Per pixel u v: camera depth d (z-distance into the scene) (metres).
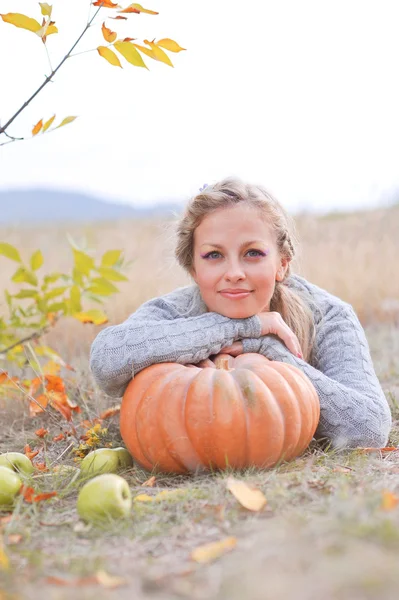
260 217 3.12
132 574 1.79
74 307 4.04
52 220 20.27
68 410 3.62
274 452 2.69
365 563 1.50
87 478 2.79
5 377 3.92
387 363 5.20
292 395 2.77
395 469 2.65
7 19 2.60
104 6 2.59
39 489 2.67
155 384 2.83
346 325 3.46
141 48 2.65
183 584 1.66
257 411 2.65
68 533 2.21
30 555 1.97
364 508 1.83
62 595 1.65
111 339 3.06
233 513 2.19
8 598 1.66
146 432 2.77
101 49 2.67
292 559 1.60
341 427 3.02
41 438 3.62
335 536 1.67
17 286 8.28
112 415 3.78
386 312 7.45
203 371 2.78
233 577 1.59
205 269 3.13
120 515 2.27
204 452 2.67
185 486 2.61
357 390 3.17
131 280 7.87
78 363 4.96
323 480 2.43
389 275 8.03
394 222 10.41
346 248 9.01
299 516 1.98
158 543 2.03
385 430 3.09
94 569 1.83
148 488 2.64
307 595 1.42
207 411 2.65
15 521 2.31
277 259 3.26
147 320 3.20
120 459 3.00
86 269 3.95
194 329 3.04
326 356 3.39
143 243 10.36
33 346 4.55
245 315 3.13
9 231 14.22
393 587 1.41
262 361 2.94
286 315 3.38
